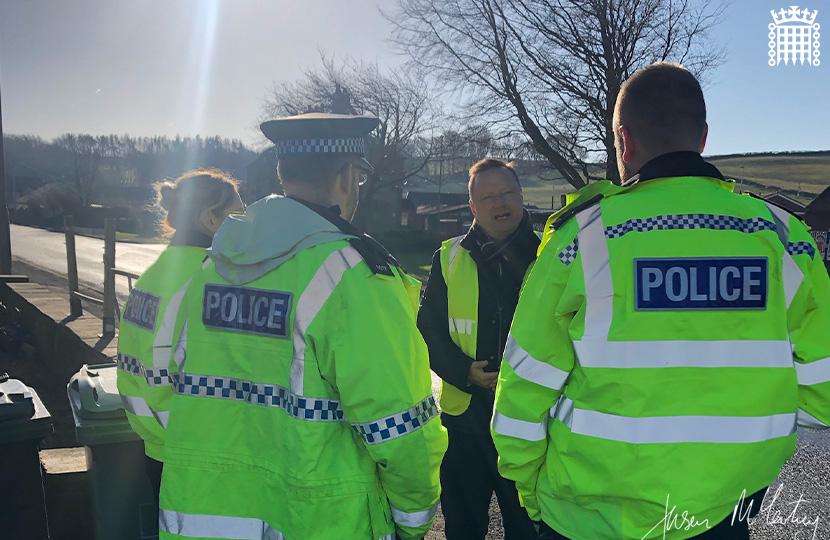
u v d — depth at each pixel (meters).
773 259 1.56
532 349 1.65
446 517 2.79
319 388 1.60
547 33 20.00
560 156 21.44
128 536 2.71
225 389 1.72
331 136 1.79
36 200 68.94
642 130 1.69
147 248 29.70
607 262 1.57
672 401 1.53
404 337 1.63
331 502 1.59
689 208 1.59
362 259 1.65
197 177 2.36
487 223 2.69
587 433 1.58
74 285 8.91
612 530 1.57
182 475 1.72
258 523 1.69
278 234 1.67
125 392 2.29
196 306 1.81
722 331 1.54
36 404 2.54
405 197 54.44
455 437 2.76
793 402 1.57
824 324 1.62
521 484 1.81
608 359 1.55
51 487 3.13
